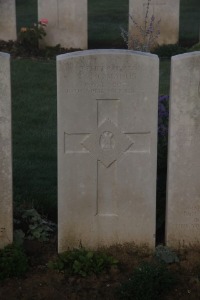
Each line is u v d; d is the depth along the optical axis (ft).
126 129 10.10
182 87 9.98
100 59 9.84
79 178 10.25
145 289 9.47
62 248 10.44
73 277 9.91
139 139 10.16
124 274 9.98
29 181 12.61
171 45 20.75
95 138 10.12
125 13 27.61
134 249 10.46
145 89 9.96
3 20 21.12
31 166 13.20
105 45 22.02
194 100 10.01
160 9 21.01
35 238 10.73
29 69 18.63
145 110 10.04
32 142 14.23
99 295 9.61
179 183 10.32
